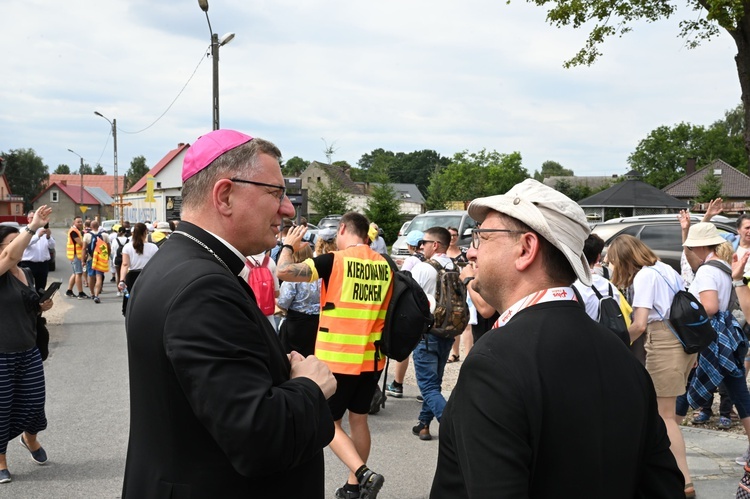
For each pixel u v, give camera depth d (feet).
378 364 13.23
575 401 4.60
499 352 4.63
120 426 18.20
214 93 47.37
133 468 5.14
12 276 13.99
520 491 4.27
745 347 15.39
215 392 4.55
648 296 13.38
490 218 5.46
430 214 56.03
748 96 41.63
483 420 4.43
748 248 20.44
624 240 14.46
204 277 4.86
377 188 143.23
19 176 314.14
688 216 21.94
